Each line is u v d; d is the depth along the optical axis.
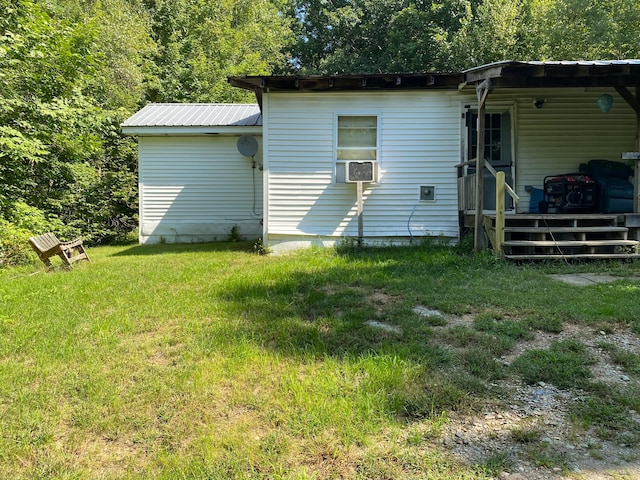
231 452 1.87
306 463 1.79
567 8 13.78
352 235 7.79
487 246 6.63
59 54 10.23
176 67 19.08
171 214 11.07
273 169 7.75
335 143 7.73
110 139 12.95
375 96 7.68
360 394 2.30
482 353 2.82
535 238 6.56
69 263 6.73
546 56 14.12
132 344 3.14
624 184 7.28
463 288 4.52
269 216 7.80
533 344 3.03
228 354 2.91
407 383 2.42
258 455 1.84
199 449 1.89
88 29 11.11
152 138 10.92
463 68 15.45
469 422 2.09
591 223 6.59
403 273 5.37
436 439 1.95
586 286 4.57
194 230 11.09
